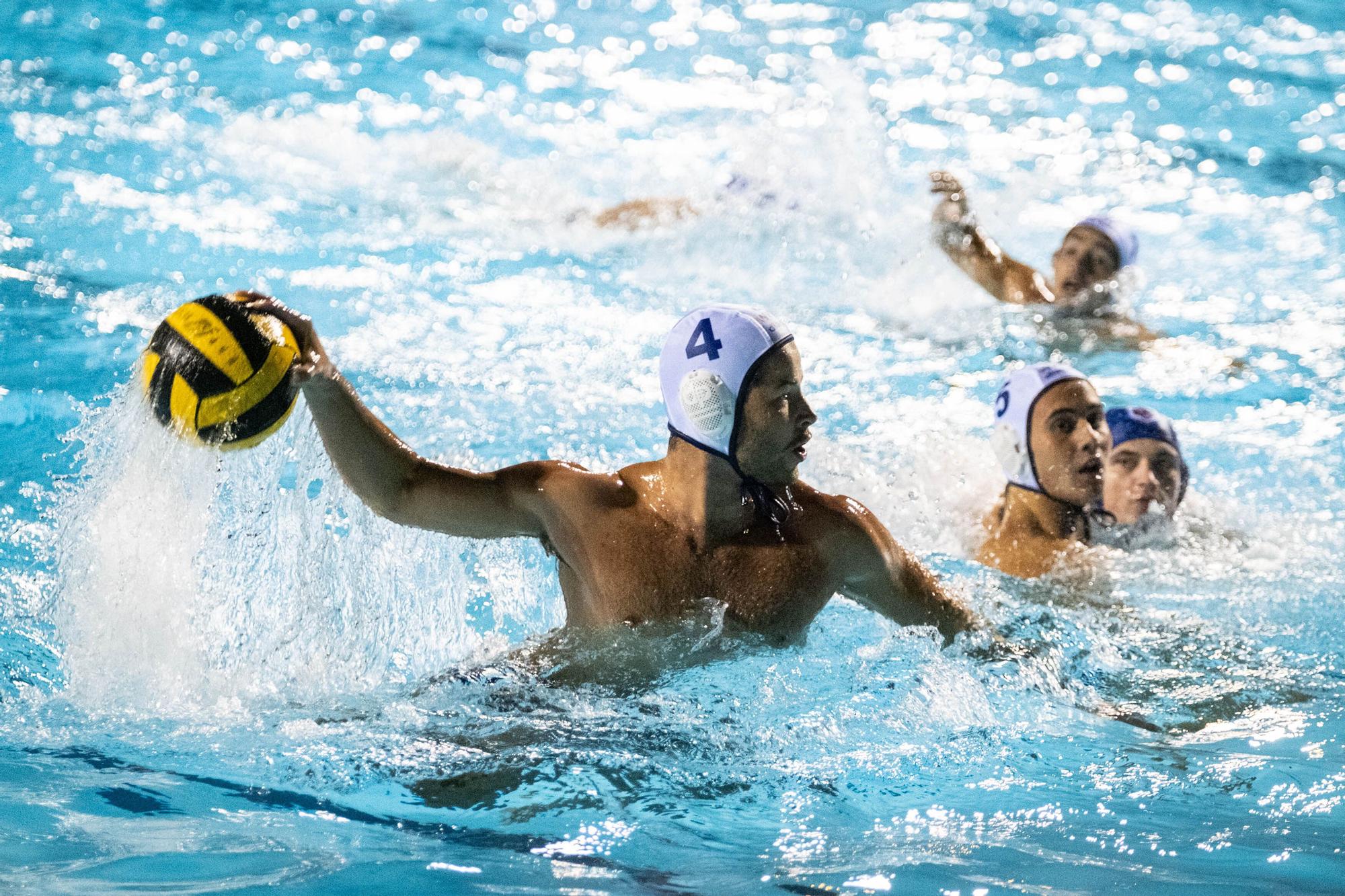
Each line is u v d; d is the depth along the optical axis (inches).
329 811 437.7
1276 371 999.6
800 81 1649.9
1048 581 689.6
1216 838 429.7
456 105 1481.3
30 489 691.4
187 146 1273.4
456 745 481.4
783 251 1179.9
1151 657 598.9
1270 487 820.6
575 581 506.0
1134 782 471.8
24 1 1653.5
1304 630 633.0
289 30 1685.5
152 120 1325.0
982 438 872.9
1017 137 1524.4
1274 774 480.1
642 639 489.1
